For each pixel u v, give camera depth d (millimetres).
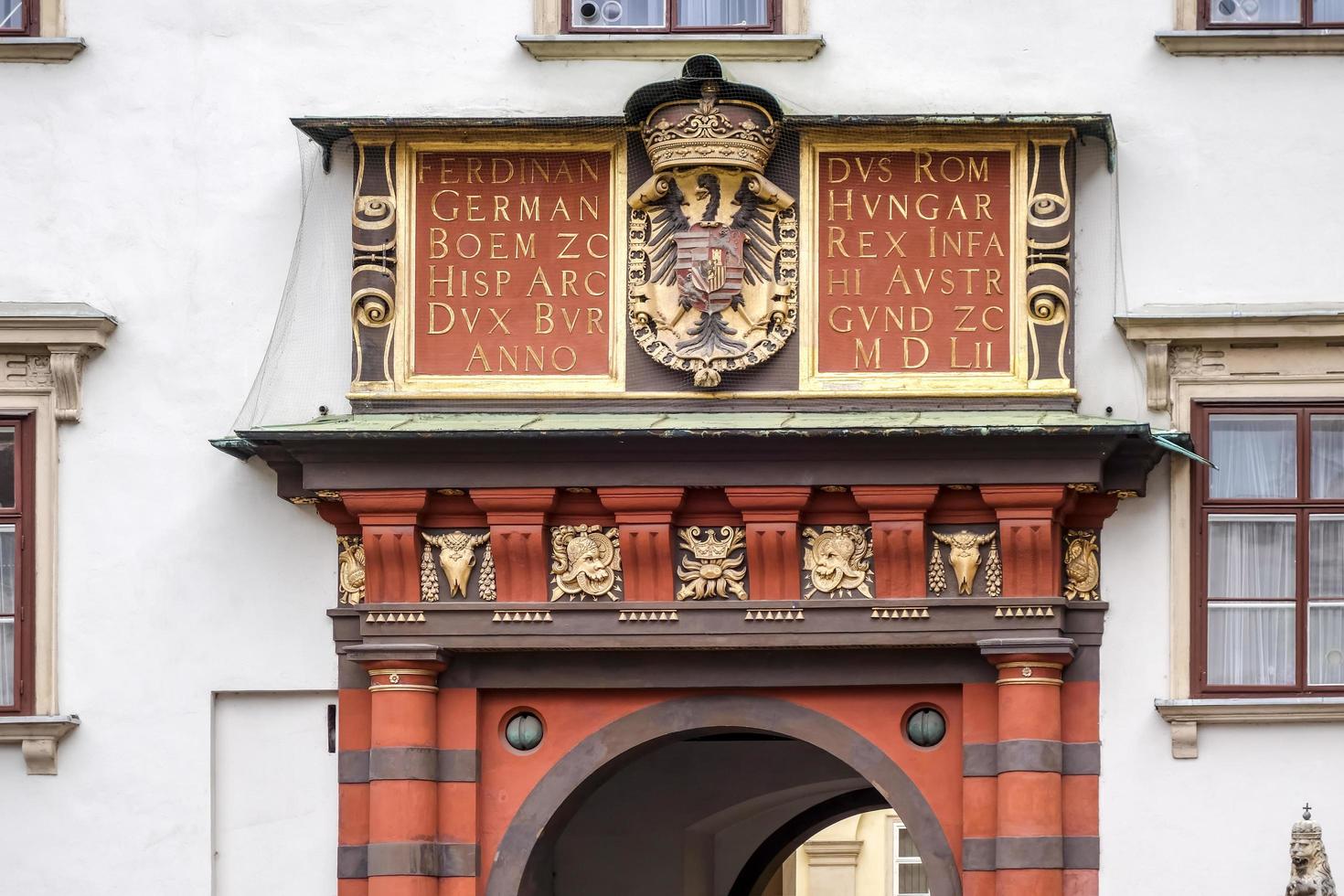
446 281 19672
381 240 19672
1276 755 18938
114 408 19922
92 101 20234
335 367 19844
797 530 19000
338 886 19328
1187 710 18859
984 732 19031
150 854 19469
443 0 20203
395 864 19031
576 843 24906
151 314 20031
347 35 20219
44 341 19750
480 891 19375
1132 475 18891
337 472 19016
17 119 20234
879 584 19016
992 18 19875
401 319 19641
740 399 19312
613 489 18906
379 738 19156
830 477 18781
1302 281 19453
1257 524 19281
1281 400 19281
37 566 19766
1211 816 18906
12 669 19750
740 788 24891
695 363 19266
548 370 19547
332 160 20031
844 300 19375
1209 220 19547
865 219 19438
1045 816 18688
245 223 20109
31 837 19500
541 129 19562
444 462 18938
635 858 24859
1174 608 19109
